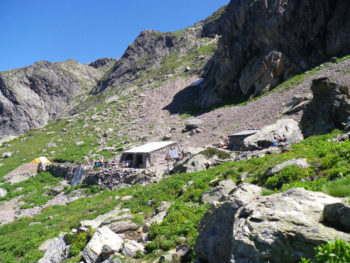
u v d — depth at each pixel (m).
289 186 8.86
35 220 24.61
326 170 10.57
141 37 177.62
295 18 45.94
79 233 15.52
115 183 31.58
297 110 32.59
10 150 67.44
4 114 184.00
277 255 4.49
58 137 69.88
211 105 60.84
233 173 17.58
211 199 14.45
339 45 40.78
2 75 195.25
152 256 10.00
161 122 63.41
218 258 6.50
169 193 19.58
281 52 46.81
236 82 57.34
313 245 4.26
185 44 143.25
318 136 19.39
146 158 33.88
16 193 36.78
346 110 19.67
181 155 35.03
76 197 31.33
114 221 14.33
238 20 57.84
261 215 5.23
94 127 69.88
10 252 16.83
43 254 15.01
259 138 27.62
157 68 125.75
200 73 91.56
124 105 83.06
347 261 3.60
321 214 4.86
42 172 45.47
